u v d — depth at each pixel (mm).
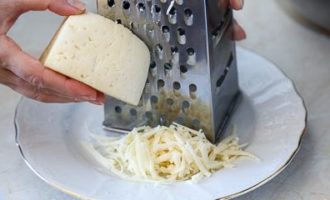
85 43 514
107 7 545
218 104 578
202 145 545
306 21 770
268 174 513
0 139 609
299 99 603
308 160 565
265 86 635
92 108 625
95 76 517
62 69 509
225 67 589
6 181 561
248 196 529
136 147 546
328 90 654
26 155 548
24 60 518
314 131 599
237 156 552
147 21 539
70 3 525
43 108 611
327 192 530
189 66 547
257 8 818
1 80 566
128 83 531
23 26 797
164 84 566
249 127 596
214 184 508
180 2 518
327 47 726
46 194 543
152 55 555
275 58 712
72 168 535
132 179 527
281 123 580
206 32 525
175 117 581
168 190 505
